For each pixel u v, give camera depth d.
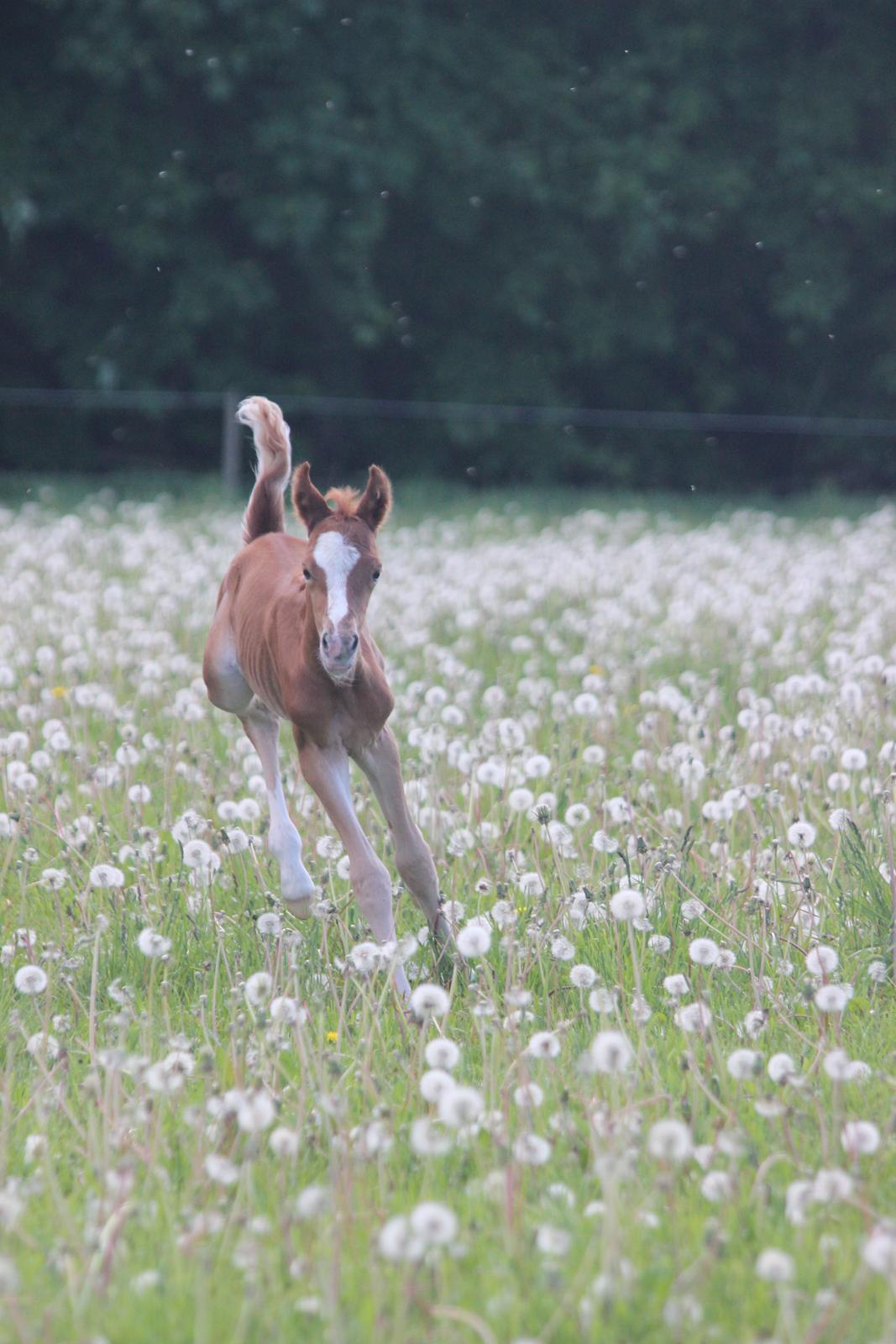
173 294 66.56
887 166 72.94
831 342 77.25
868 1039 12.00
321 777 14.42
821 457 77.12
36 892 15.22
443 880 15.20
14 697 22.05
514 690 24.70
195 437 70.19
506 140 70.19
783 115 71.75
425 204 69.75
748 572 37.44
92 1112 10.06
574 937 13.83
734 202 70.62
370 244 66.94
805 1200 8.72
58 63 62.94
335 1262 7.96
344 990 11.92
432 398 73.25
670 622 30.38
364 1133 9.64
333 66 66.12
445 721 20.38
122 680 23.41
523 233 71.38
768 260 75.50
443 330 73.62
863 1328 7.91
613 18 73.56
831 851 15.86
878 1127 10.32
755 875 14.80
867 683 22.55
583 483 75.12
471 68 69.31
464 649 27.50
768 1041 11.91
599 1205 8.89
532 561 39.41
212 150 66.94
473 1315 7.89
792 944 13.19
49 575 34.25
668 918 14.13
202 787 17.70
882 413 78.19
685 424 63.97
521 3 72.56
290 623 15.12
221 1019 12.43
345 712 14.37
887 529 49.34
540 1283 8.23
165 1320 7.96
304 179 66.69
